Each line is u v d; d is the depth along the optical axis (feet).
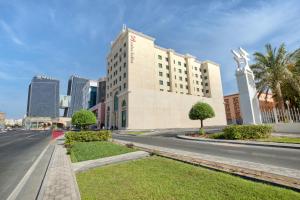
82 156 33.55
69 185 18.10
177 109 167.73
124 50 166.09
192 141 57.93
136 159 30.19
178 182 17.21
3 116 444.96
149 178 18.88
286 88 77.97
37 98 616.39
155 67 181.98
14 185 20.43
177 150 37.58
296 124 57.26
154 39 176.76
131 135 101.35
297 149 35.53
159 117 154.71
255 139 50.39
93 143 53.57
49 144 63.57
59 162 29.68
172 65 194.70
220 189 15.01
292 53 70.74
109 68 208.54
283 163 24.35
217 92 231.91
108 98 202.28
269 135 52.39
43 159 35.35
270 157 28.60
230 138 55.36
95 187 17.24
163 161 26.78
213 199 13.33
